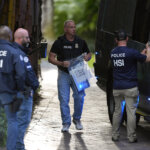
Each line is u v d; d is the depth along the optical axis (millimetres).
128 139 17844
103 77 20438
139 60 16734
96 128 19531
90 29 81250
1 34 14195
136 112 18047
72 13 87562
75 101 18766
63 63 18109
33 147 16484
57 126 19703
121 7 19562
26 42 14648
